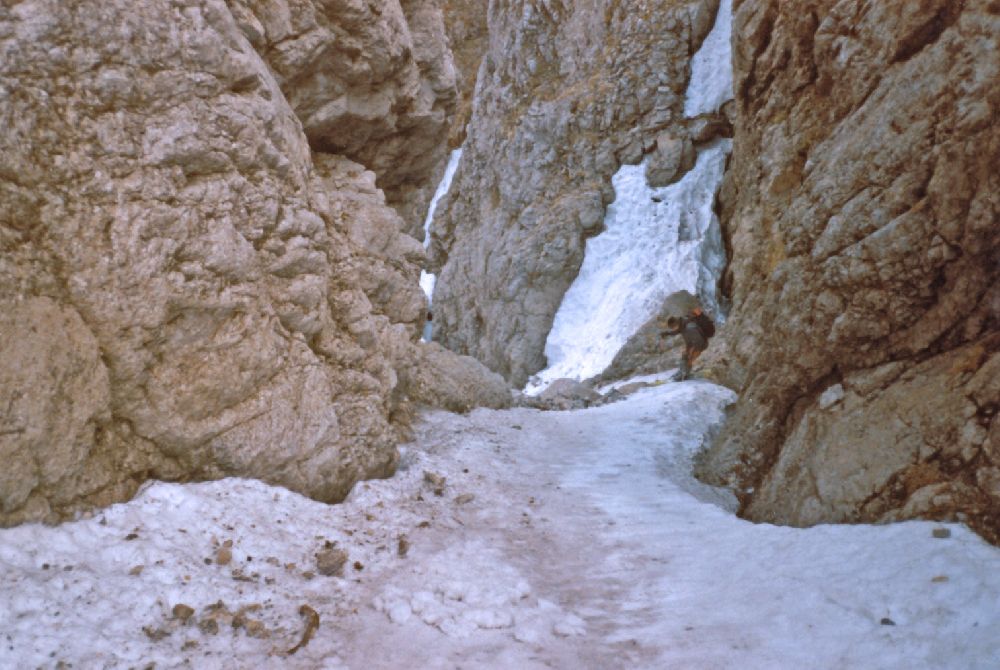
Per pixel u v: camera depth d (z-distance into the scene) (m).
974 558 3.64
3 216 3.48
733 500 7.07
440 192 30.98
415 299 8.31
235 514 4.39
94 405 3.84
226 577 3.76
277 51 6.07
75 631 2.92
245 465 4.80
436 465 6.96
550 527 5.61
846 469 4.97
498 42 27.58
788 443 6.10
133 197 4.07
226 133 4.73
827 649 3.17
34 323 3.54
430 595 3.87
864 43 6.20
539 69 26.03
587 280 22.42
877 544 4.11
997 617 3.11
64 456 3.63
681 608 3.91
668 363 18.41
